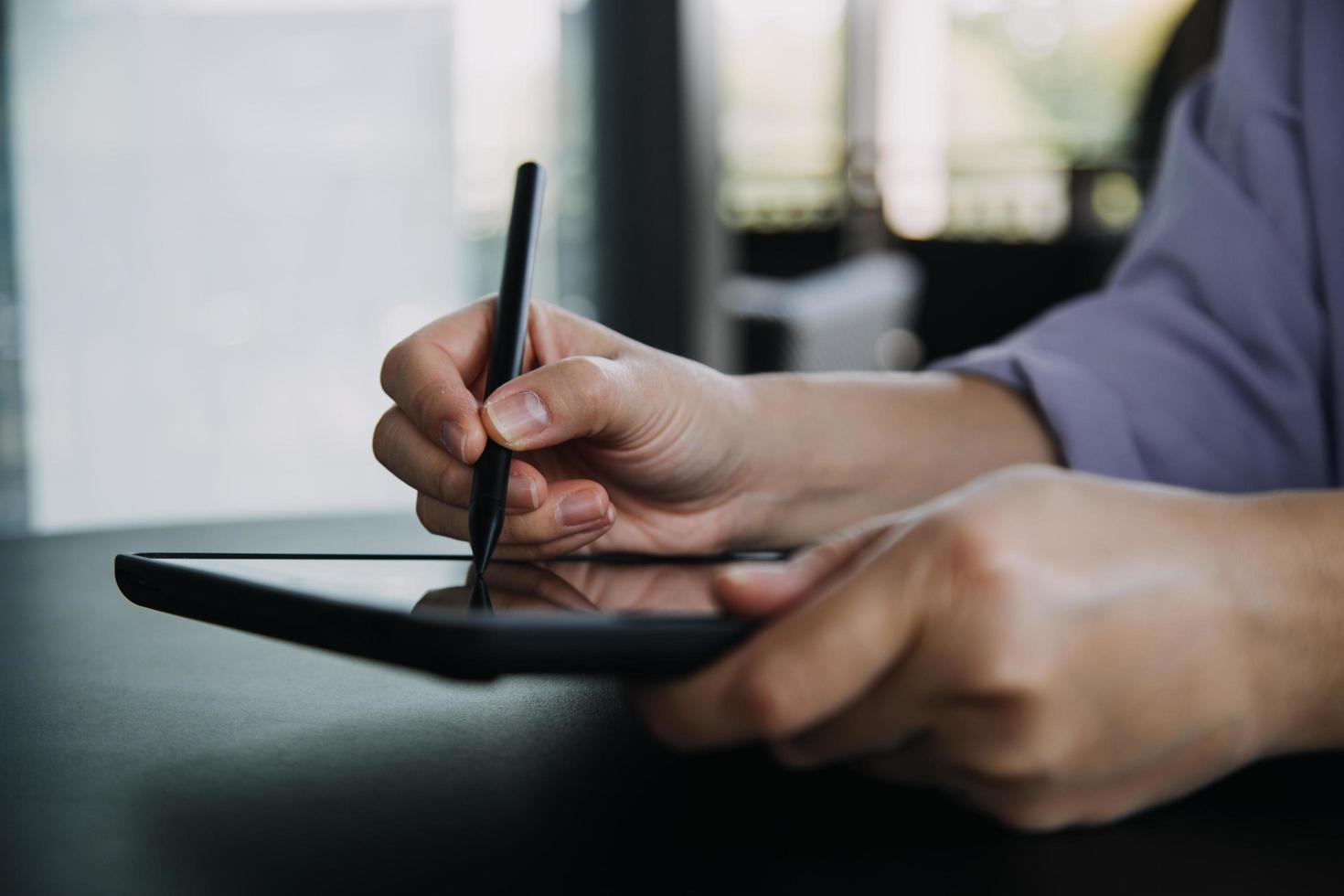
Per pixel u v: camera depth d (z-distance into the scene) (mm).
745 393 636
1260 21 758
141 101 2686
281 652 503
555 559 527
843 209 4223
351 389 2885
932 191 4250
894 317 2674
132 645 514
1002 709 280
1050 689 280
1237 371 709
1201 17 4074
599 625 275
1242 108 745
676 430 572
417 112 2885
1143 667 293
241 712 406
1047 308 4344
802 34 4094
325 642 302
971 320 4355
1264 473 708
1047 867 278
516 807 316
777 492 655
